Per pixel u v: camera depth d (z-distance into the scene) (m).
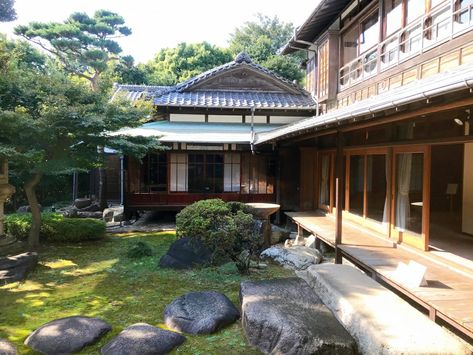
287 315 3.97
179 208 12.41
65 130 7.36
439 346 3.12
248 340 4.09
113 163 18.23
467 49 5.77
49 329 4.18
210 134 12.69
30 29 19.72
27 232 8.93
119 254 8.05
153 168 12.50
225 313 4.60
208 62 31.91
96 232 9.30
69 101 7.34
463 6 5.99
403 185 6.45
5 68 7.38
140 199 12.29
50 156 7.82
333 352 3.41
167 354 3.84
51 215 9.70
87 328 4.22
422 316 3.70
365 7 9.12
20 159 6.99
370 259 5.68
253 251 7.51
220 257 7.04
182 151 12.59
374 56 8.88
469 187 7.03
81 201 15.09
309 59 14.71
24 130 6.73
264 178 12.88
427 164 5.77
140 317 4.79
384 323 3.53
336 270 5.25
